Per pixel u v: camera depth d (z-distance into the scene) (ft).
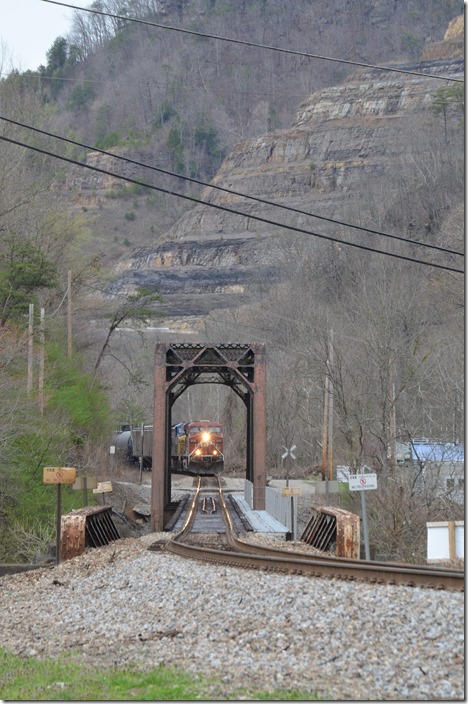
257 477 151.74
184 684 43.27
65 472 97.19
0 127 228.02
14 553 147.95
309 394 251.19
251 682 42.96
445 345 194.18
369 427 186.91
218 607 60.49
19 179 232.12
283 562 75.15
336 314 266.16
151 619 61.00
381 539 136.98
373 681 41.75
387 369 175.83
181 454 238.07
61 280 250.78
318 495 201.46
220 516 148.36
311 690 40.73
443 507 148.46
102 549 101.19
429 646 45.70
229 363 150.71
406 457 201.46
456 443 171.22
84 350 258.78
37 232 237.66
